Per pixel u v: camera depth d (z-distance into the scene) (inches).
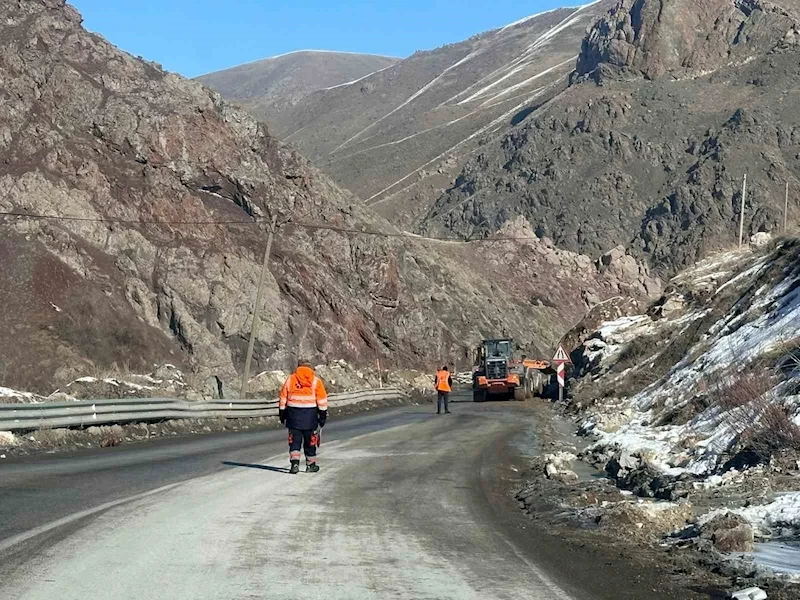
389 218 6013.8
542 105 7101.4
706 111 5994.1
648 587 328.5
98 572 305.0
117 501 463.8
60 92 2124.8
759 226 4603.8
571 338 2188.7
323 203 2620.6
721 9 7076.8
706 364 999.6
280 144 2637.8
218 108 2532.0
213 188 2293.3
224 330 1937.7
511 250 3961.6
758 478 524.1
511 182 5723.4
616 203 5265.8
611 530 441.4
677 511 459.5
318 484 563.2
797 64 6215.6
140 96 2277.3
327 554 351.6
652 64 6742.1
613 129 5954.7
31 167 1891.0
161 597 275.4
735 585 329.7
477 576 327.0
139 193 2038.6
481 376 1935.3
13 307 1620.3
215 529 393.1
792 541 397.7
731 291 1304.1
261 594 284.7
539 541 412.5
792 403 617.0
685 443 692.7
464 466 710.5
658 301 1894.7
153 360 1718.8
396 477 620.4
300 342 2084.2
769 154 5187.0
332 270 2464.3
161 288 1903.3
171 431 1029.2
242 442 910.4
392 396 1975.9
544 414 1467.8
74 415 846.5
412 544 381.7
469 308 3016.7
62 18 2332.7
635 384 1314.0
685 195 5012.3
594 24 7834.6
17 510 424.5
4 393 1021.8
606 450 795.4
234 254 2096.5
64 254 1785.2
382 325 2506.2
